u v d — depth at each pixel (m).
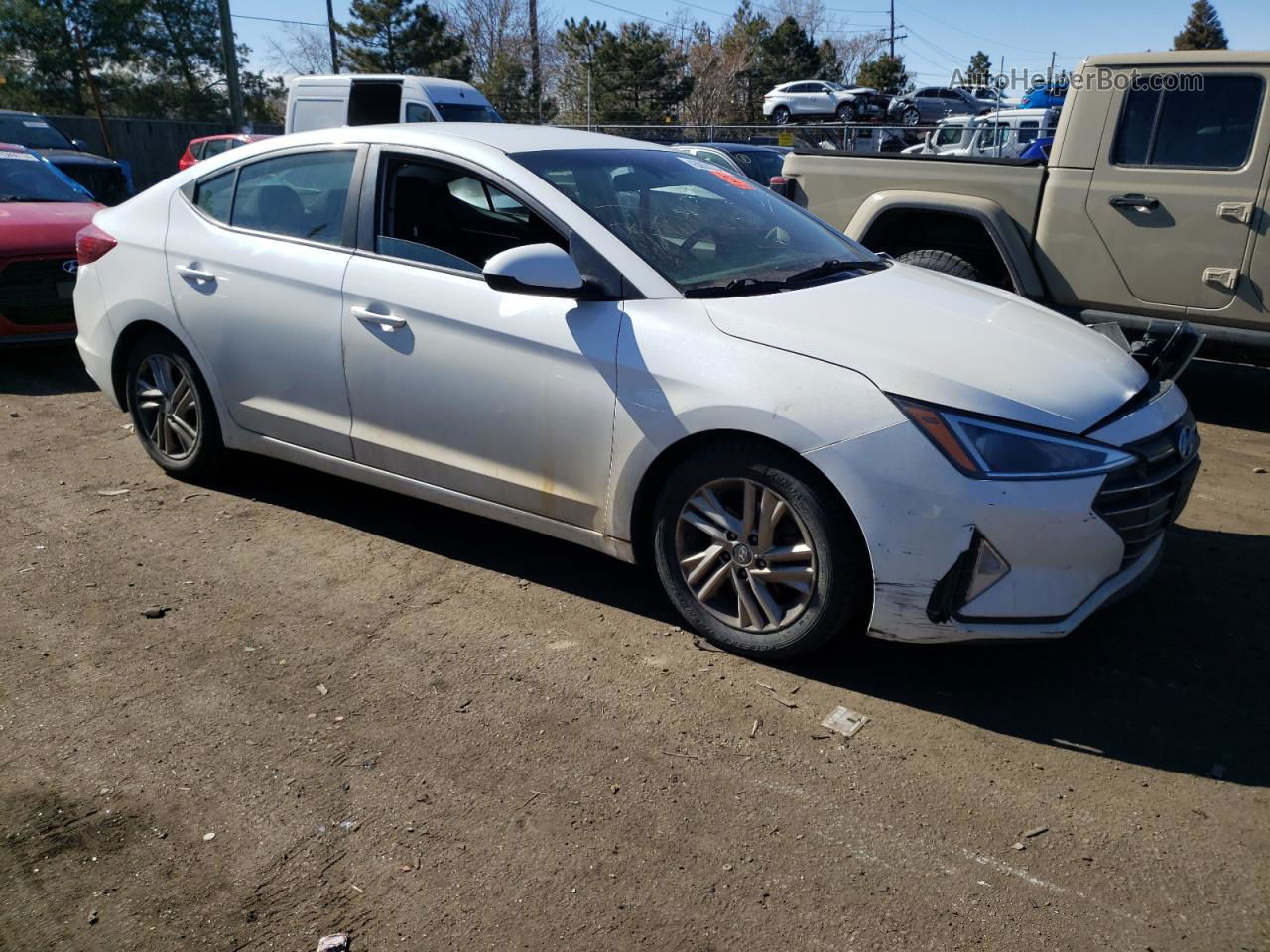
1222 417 6.75
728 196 4.34
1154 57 6.09
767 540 3.31
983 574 3.05
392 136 4.16
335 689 3.31
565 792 2.82
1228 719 3.22
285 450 4.53
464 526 4.65
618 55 40.94
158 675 3.38
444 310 3.83
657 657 3.52
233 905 2.42
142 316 4.81
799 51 47.38
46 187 8.35
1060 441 3.04
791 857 2.59
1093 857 2.60
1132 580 3.28
